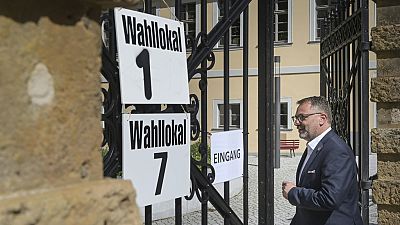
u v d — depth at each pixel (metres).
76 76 1.16
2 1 1.00
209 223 7.84
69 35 1.14
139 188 2.48
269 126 3.43
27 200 0.99
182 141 2.77
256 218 8.49
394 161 3.91
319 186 3.69
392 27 3.93
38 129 1.07
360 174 4.23
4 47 1.00
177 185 2.73
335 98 5.33
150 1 2.64
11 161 1.01
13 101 1.02
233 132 3.37
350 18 4.53
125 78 2.37
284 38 22.64
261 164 3.45
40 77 1.07
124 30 2.39
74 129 1.15
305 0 22.14
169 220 7.77
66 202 1.06
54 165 1.10
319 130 3.79
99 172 1.23
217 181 3.21
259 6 3.45
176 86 2.70
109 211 1.17
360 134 4.25
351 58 4.71
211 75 18.38
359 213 3.69
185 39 2.82
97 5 1.21
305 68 22.23
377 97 3.97
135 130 2.47
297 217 3.89
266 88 3.43
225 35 3.27
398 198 3.84
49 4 1.09
